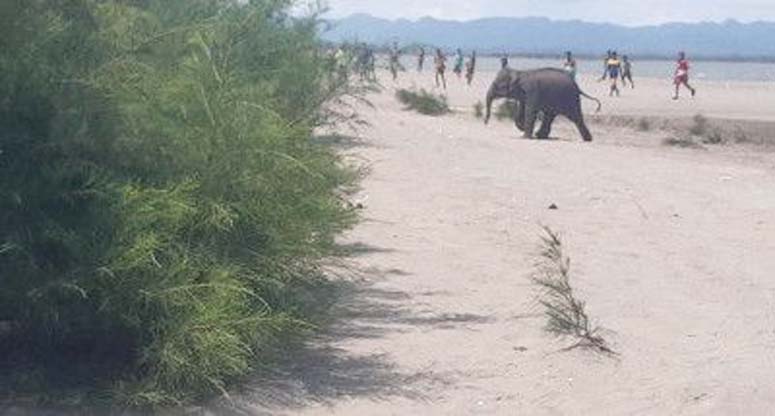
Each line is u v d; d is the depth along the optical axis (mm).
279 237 8828
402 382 8781
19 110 7875
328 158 10430
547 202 18938
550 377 8945
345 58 16516
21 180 7746
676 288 12359
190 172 8531
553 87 33469
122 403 7820
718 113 51125
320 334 9961
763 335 10250
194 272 8008
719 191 21406
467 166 23359
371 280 12414
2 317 8023
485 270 13156
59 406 7805
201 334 7785
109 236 7766
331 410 8133
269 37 12477
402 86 55531
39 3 8156
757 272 13477
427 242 14922
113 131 8148
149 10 10188
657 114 48656
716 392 8445
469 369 9148
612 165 25406
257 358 8586
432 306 11273
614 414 8133
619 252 14539
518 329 10375
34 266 7660
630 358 9398
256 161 8703
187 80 8859
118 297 7762
